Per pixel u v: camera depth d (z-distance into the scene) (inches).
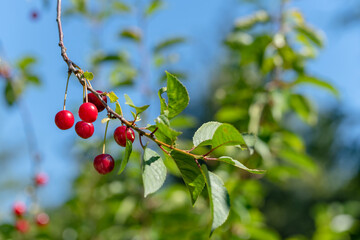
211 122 25.4
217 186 24.3
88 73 25.1
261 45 42.8
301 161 42.4
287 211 137.5
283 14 45.1
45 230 47.0
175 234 42.7
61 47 25.8
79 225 48.9
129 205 43.8
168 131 24.1
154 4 50.9
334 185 134.9
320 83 41.4
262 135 39.7
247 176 41.0
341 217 50.9
